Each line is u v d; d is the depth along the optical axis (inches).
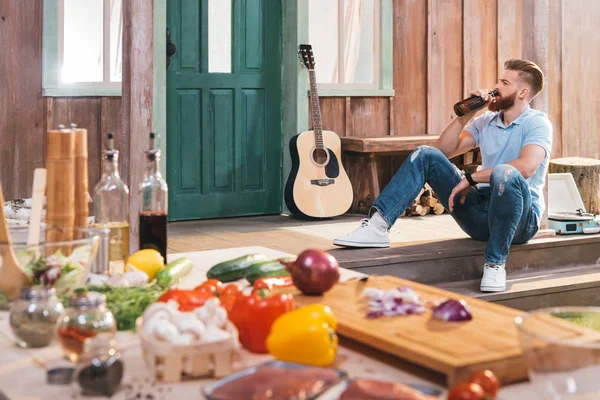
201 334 50.6
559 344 41.3
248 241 207.9
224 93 254.2
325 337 51.8
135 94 168.6
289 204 247.4
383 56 269.9
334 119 265.4
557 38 292.8
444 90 281.6
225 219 254.2
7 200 220.4
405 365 53.4
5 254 62.9
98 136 231.1
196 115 250.1
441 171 182.2
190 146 249.6
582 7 300.4
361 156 260.2
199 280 78.0
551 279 188.2
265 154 262.5
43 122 224.2
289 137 260.7
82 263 63.4
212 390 44.3
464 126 185.0
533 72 175.5
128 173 170.6
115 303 60.5
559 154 296.5
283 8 260.8
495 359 49.0
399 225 231.5
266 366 47.3
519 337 43.3
